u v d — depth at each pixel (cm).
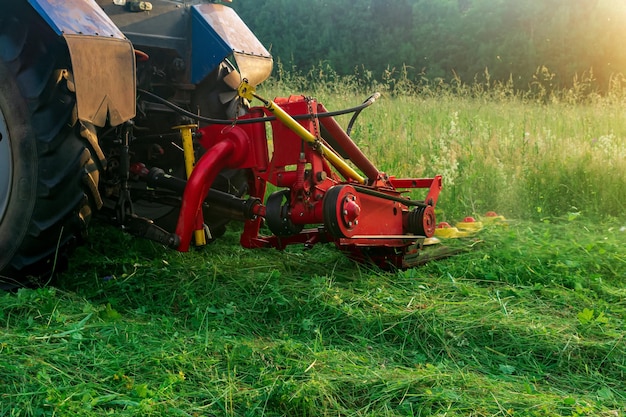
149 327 317
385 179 446
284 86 1049
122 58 342
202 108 453
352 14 2312
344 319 338
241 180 458
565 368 296
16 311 322
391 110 918
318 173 374
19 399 238
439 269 431
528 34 2209
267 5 2330
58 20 321
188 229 376
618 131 830
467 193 640
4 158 345
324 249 493
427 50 2292
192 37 441
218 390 254
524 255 446
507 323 328
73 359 273
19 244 343
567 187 646
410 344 320
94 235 475
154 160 455
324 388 254
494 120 913
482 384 267
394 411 246
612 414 245
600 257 446
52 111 338
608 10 2109
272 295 361
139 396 246
